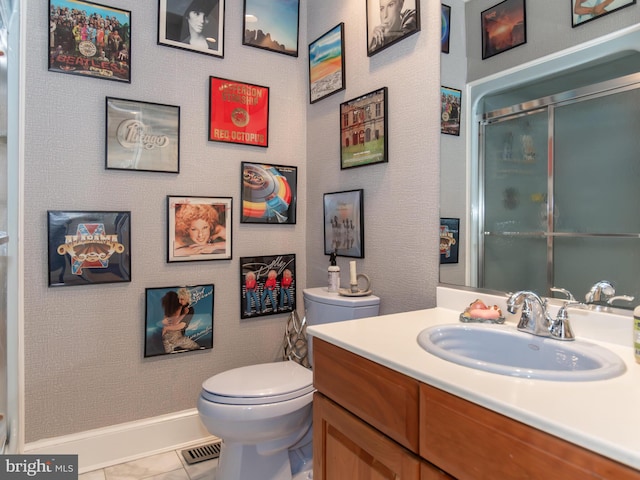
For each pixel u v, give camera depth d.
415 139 1.64
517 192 1.28
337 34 2.09
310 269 2.34
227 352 2.18
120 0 1.88
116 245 1.88
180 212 2.03
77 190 1.81
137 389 1.96
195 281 2.08
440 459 0.84
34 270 1.73
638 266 1.00
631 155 1.02
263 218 2.26
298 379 1.67
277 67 2.29
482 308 1.31
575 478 0.62
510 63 1.31
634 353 0.92
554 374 0.83
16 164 1.65
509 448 0.71
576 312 1.13
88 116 1.83
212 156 2.11
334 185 2.13
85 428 1.85
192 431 2.08
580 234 1.12
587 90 1.11
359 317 1.72
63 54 1.77
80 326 1.83
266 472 1.62
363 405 1.05
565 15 1.17
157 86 1.97
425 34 1.60
